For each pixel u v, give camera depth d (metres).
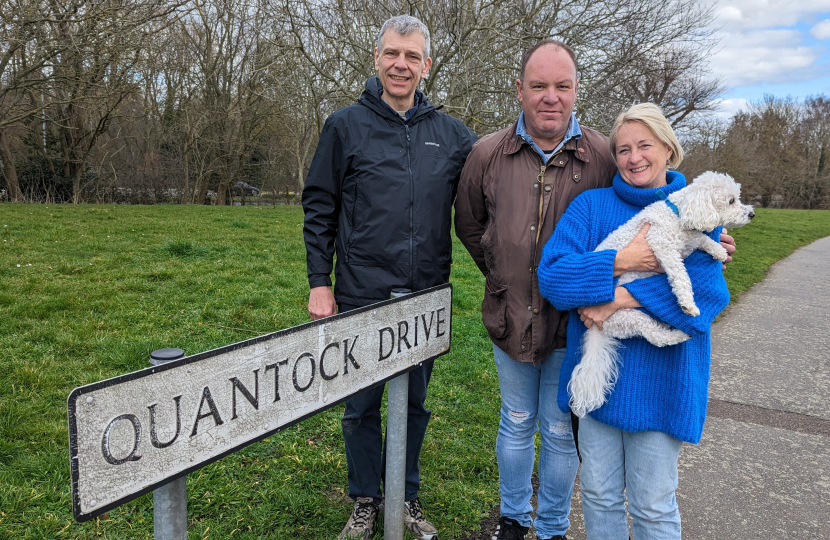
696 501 2.98
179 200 28.42
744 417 4.14
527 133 2.31
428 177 2.44
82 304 5.50
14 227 10.20
